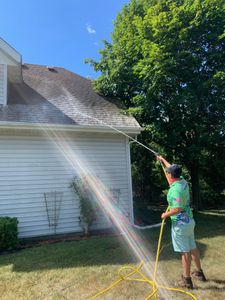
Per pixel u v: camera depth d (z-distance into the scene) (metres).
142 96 10.14
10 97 9.14
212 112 10.62
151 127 10.30
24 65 12.67
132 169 13.50
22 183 7.83
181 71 10.09
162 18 9.68
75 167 8.43
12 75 9.63
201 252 5.70
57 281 4.55
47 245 6.76
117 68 10.82
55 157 8.25
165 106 10.02
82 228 8.17
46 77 11.95
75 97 10.36
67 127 7.98
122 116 9.59
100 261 5.38
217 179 14.13
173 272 4.72
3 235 6.47
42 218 7.92
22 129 7.75
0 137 7.78
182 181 4.24
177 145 10.81
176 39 9.85
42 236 7.83
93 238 7.36
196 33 10.31
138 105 10.30
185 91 9.84
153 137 10.73
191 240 4.24
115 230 8.40
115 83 10.95
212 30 10.42
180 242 4.11
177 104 9.78
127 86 11.05
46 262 5.44
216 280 4.31
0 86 8.50
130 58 10.89
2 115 7.86
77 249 6.20
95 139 8.80
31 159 8.00
